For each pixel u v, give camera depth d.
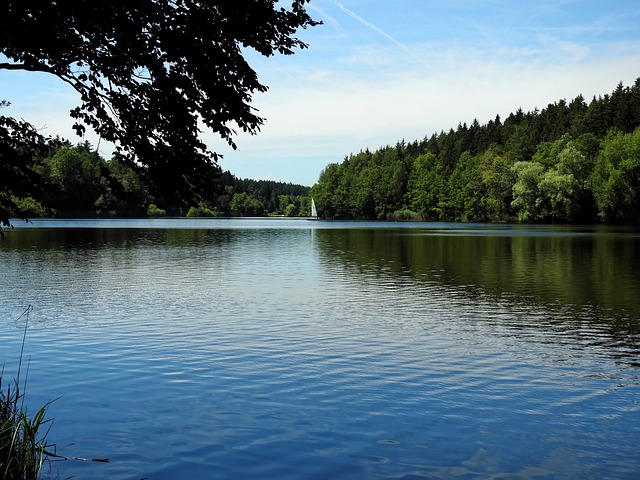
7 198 7.98
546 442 7.92
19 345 13.00
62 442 7.79
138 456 7.38
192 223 118.19
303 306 18.42
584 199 93.62
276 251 41.62
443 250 42.34
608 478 6.92
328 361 11.84
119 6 7.04
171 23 7.33
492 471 7.07
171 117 7.87
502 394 9.84
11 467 6.04
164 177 8.27
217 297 20.16
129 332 14.44
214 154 8.41
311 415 8.82
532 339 13.90
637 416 8.88
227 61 7.65
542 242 50.72
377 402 9.41
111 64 7.53
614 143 88.12
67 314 16.84
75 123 8.07
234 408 9.09
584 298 20.05
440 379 10.66
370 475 6.93
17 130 7.96
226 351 12.59
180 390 9.92
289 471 7.02
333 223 126.75
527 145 117.19
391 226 103.38
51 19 6.86
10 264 30.88
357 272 28.05
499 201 114.00
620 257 35.69
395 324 15.61
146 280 24.69
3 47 7.11
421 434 8.15
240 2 7.45
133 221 127.56
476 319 16.34
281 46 8.17
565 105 144.50
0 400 7.57
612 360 12.05
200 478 6.82
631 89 122.56
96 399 9.45
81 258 34.72
